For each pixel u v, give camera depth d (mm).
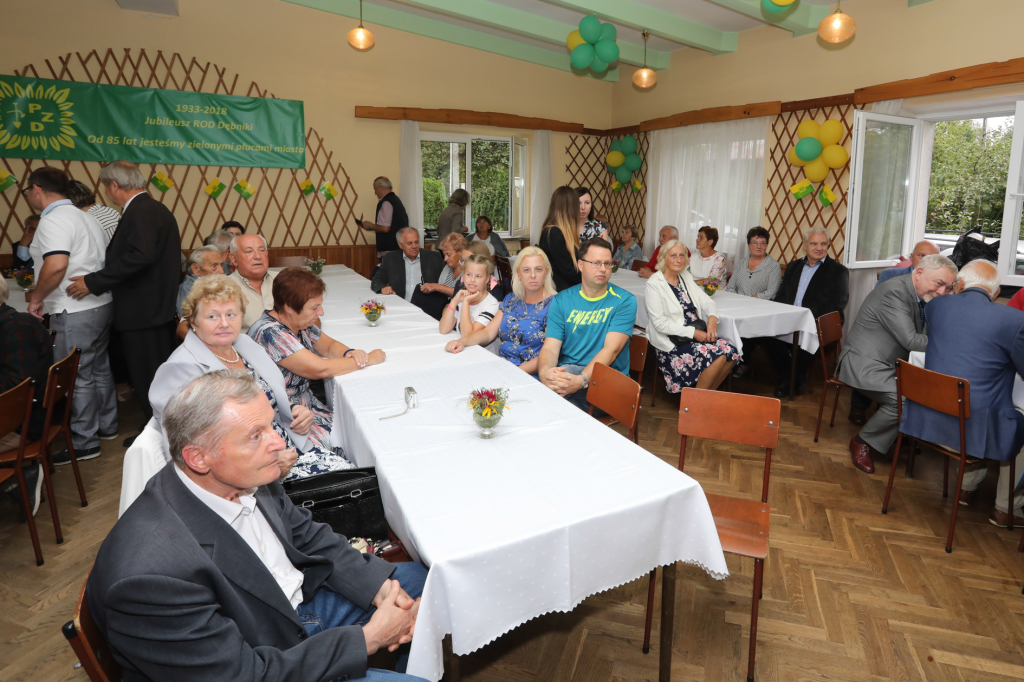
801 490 2854
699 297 3594
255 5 5797
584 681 1732
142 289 3137
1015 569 2232
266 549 1249
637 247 6344
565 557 1290
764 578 2188
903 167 4988
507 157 7453
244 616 1052
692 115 6434
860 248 5098
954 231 5617
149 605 924
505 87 7145
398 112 6492
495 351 3029
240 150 5941
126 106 5441
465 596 1191
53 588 2139
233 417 1059
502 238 7602
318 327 2592
